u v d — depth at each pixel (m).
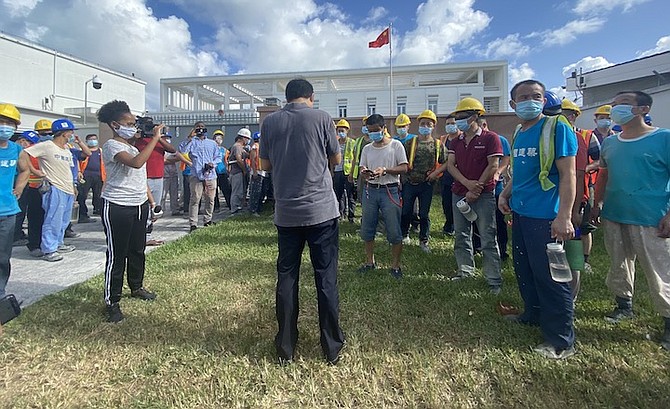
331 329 2.51
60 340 2.76
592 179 3.81
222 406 2.11
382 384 2.30
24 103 28.56
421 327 2.98
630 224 2.86
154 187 5.92
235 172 8.70
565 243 2.72
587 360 2.49
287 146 2.44
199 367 2.44
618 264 3.05
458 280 4.02
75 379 2.33
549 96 2.72
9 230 3.31
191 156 6.75
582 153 3.40
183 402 2.13
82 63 33.19
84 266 4.70
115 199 3.07
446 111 28.08
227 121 19.64
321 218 2.45
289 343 2.51
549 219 2.58
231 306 3.38
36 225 5.21
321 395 2.20
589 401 2.11
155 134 3.20
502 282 3.95
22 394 2.19
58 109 30.91
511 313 3.22
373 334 2.87
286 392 2.23
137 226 3.42
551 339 2.59
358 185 7.46
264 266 4.56
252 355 2.58
